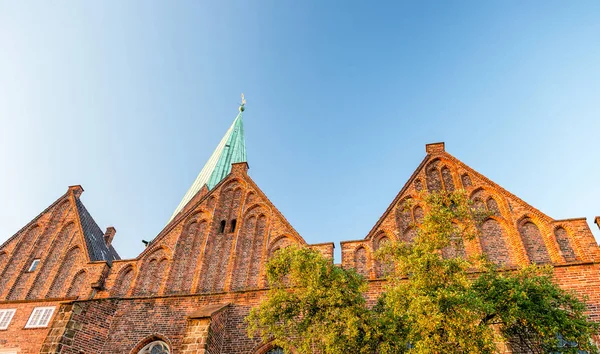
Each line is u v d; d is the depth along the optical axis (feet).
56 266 99.55
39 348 84.89
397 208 88.74
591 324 50.31
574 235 73.61
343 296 52.75
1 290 98.68
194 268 91.25
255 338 75.82
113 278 92.32
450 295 44.98
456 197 59.98
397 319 51.16
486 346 43.91
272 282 58.49
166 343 80.38
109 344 81.97
